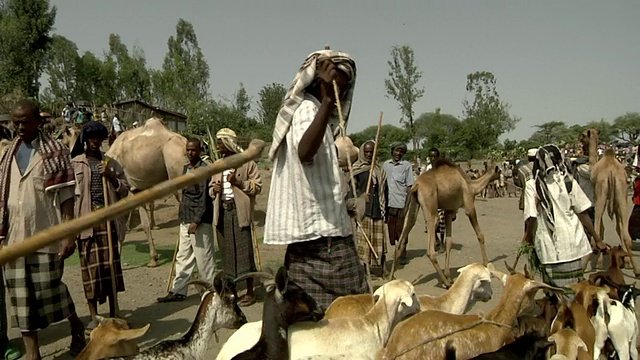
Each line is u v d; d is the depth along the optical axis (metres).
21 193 5.47
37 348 5.69
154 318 7.42
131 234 14.23
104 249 6.65
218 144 8.03
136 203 1.66
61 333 6.93
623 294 5.81
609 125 69.56
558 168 6.21
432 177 9.23
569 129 62.31
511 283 4.55
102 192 7.05
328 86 3.55
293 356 3.24
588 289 5.49
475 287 5.32
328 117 3.29
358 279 3.70
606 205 10.16
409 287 3.85
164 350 4.14
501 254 11.77
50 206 5.62
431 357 3.97
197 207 7.88
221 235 7.84
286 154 3.56
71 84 60.31
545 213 6.21
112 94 62.34
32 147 5.59
